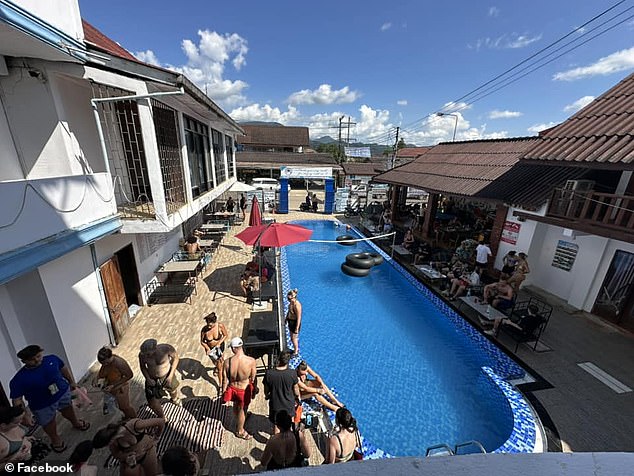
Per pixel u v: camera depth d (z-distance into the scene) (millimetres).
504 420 6496
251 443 5254
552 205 9469
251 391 5188
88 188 6270
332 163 44188
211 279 11891
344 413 4465
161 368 5102
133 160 8234
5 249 4324
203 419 5633
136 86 6922
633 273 8773
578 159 7543
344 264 14625
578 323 9461
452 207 21531
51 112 6234
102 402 5938
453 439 6125
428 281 12625
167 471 2949
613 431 5945
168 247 11914
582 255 9969
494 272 12383
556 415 6281
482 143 17984
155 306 9727
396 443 6059
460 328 9383
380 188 33406
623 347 8383
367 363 8227
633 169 6488
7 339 5301
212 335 6406
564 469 952
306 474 843
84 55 5891
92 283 6883
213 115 12094
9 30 4344
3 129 5988
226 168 20031
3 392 5172
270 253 15008
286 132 54594
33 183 4816
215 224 17938
